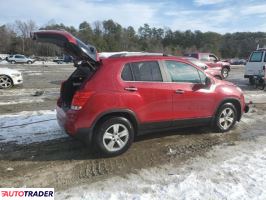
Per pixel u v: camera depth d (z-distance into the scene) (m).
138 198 4.07
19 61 52.38
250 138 6.59
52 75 22.83
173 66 6.02
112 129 5.36
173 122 5.99
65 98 5.89
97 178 4.67
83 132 5.16
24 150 5.76
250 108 9.76
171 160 5.36
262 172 4.85
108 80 5.26
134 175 4.77
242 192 4.24
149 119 5.68
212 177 4.69
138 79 5.55
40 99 11.20
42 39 5.26
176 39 121.06
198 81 6.32
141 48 106.31
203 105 6.37
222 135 6.75
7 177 4.68
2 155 5.52
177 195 4.16
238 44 112.62
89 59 5.35
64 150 5.76
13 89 14.01
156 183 4.50
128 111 5.39
